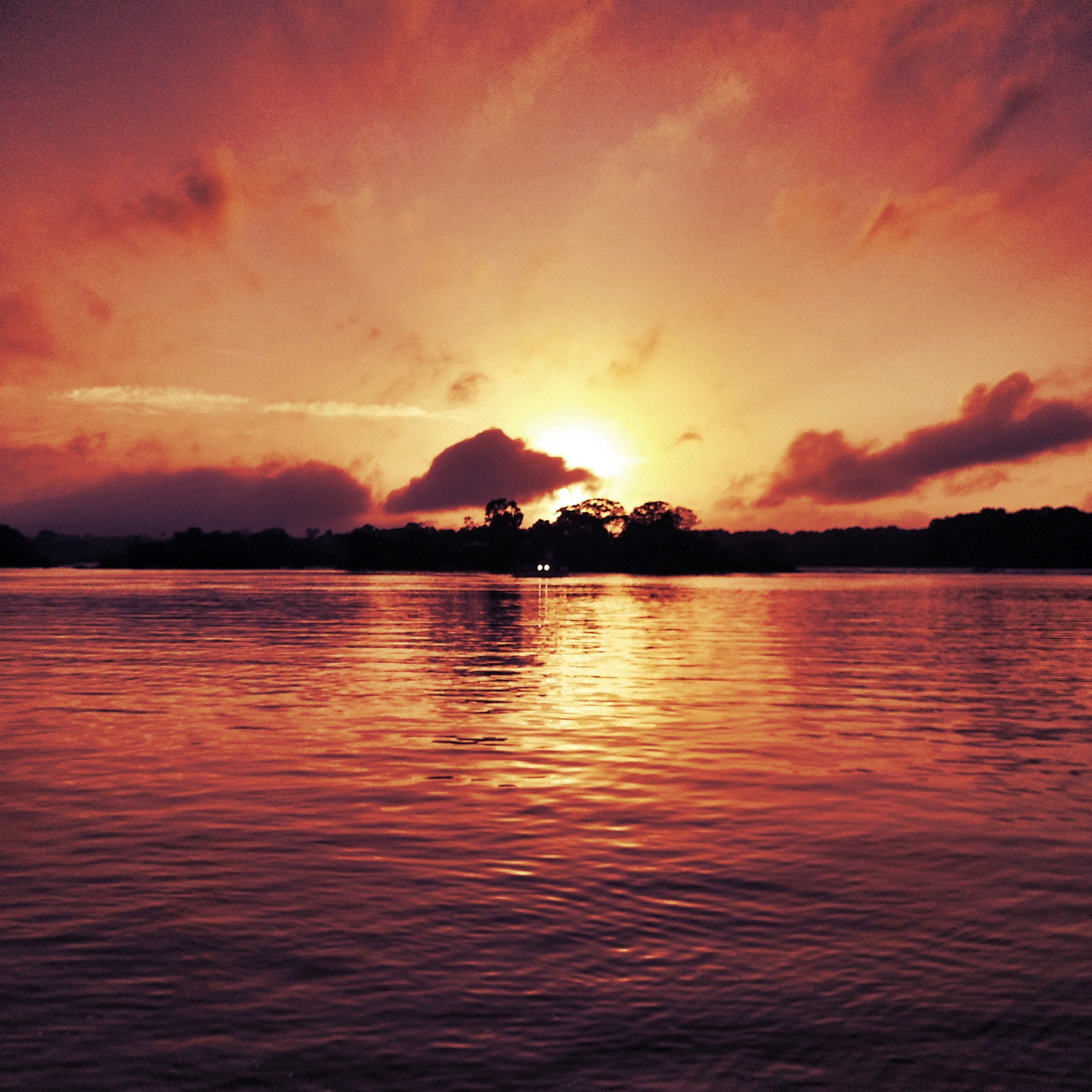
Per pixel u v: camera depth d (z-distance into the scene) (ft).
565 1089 20.44
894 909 31.07
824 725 68.59
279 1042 22.30
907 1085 20.68
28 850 37.42
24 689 87.56
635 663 114.11
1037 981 25.71
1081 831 40.55
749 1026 23.09
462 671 104.63
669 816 42.88
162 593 378.73
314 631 170.91
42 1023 23.18
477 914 30.37
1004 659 121.08
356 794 46.75
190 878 34.06
